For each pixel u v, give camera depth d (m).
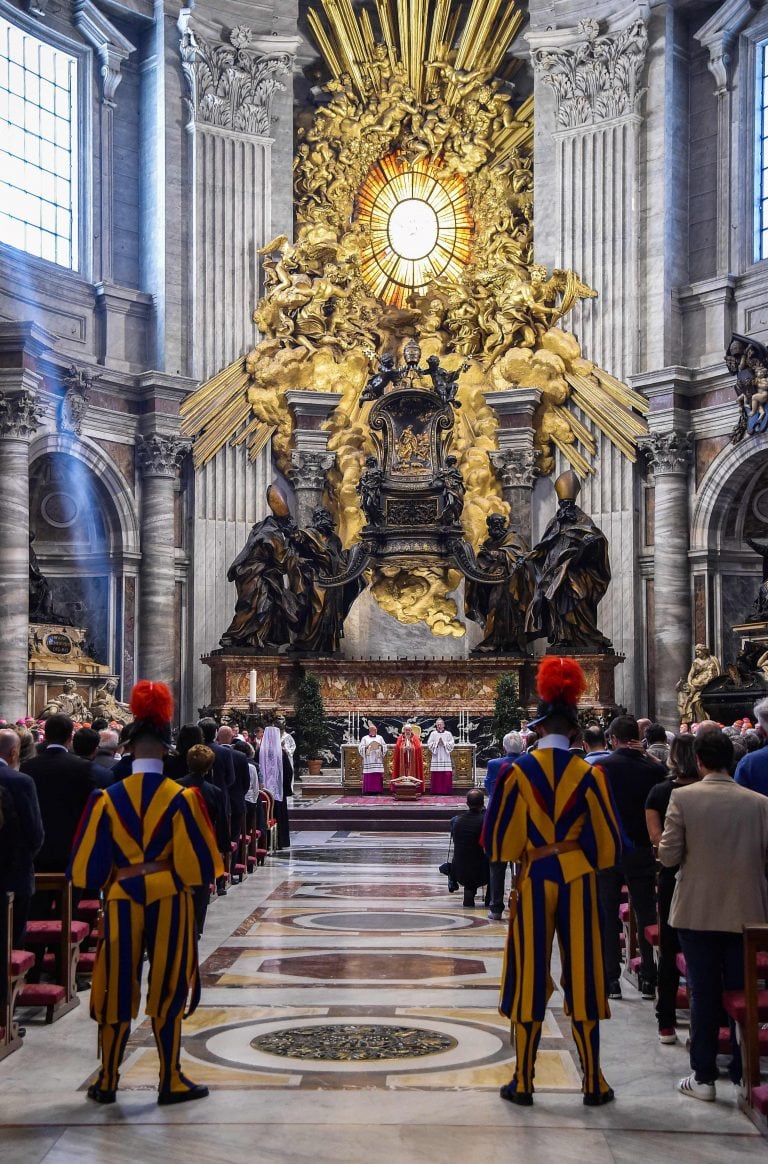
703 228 26.14
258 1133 5.38
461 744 22.89
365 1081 6.16
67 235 25.86
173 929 5.76
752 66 25.55
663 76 26.08
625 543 26.19
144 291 26.52
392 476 26.98
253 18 27.61
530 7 27.66
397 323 28.83
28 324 22.55
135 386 25.72
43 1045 6.88
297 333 27.69
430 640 26.50
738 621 25.53
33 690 22.88
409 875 14.27
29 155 25.03
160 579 25.67
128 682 25.47
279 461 27.53
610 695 24.64
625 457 26.36
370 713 25.31
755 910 5.84
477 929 10.70
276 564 25.31
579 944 5.75
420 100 29.33
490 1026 7.28
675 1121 5.57
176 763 9.23
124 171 26.62
